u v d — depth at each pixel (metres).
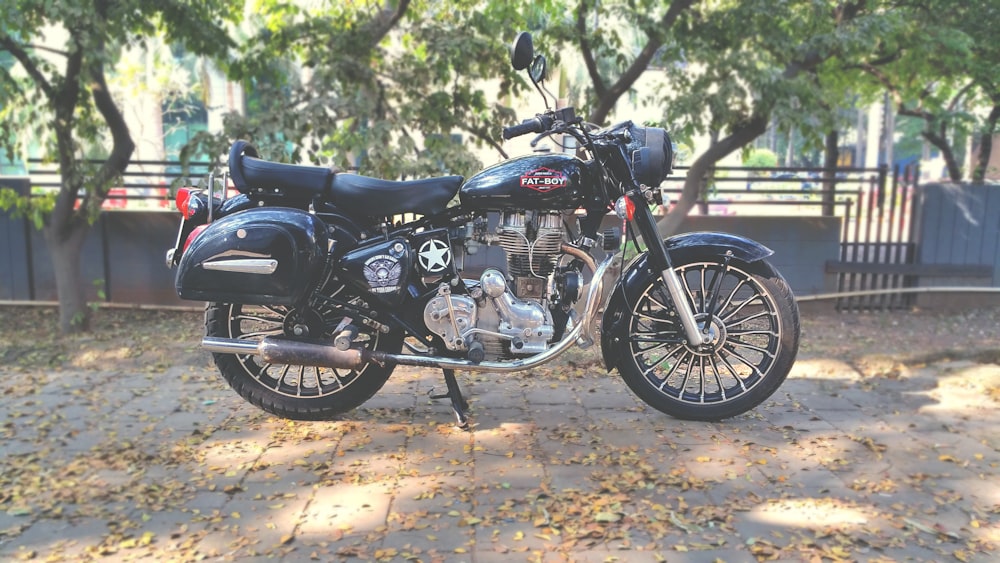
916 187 7.12
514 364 3.46
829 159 8.51
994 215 7.04
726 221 7.04
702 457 3.42
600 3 5.91
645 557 2.61
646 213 3.64
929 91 7.86
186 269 3.43
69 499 3.01
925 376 4.57
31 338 5.96
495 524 2.83
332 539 2.73
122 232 6.92
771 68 6.01
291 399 3.80
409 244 3.49
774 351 3.77
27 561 2.58
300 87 5.90
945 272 7.09
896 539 2.73
